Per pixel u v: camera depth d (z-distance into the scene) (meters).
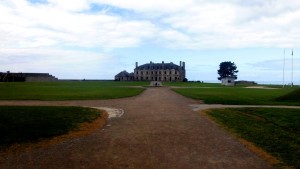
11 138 13.29
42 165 9.88
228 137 14.16
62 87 67.69
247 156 11.03
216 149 11.98
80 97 37.03
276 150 11.84
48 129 15.22
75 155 11.05
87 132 15.07
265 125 17.36
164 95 43.47
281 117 20.27
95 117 19.59
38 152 11.41
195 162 10.30
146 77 179.12
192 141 13.33
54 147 12.15
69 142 12.98
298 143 12.96
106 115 21.11
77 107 24.19
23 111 20.25
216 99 35.41
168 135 14.52
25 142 12.80
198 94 46.22
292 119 19.42
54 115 19.25
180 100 34.38
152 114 21.84
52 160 10.44
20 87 65.62
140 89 62.81
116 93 46.31
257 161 10.45
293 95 36.16
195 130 15.79
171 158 10.73
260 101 33.47
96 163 10.13
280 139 13.71
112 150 11.75
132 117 20.28
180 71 177.75
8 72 148.00
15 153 11.24
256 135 14.59
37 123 16.38
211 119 19.59
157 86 87.69
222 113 22.53
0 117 17.58
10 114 18.75
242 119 19.58
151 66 179.75
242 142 13.16
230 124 17.67
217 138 13.95
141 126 16.88
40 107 23.28
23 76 148.88
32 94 41.62
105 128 16.22
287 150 11.83
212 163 10.20
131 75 182.50
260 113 22.31
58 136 14.02
